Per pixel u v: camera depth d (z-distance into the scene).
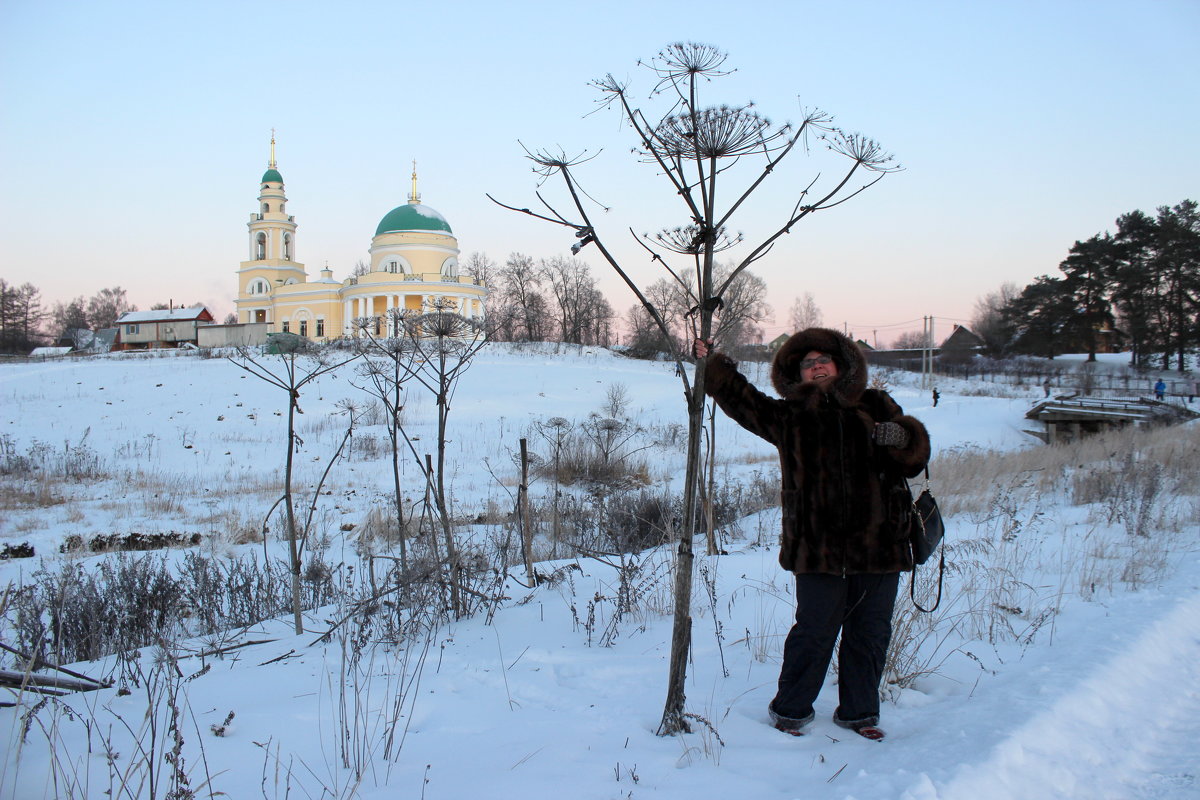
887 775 2.65
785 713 3.31
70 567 6.70
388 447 21.22
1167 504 9.02
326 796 2.73
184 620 6.53
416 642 5.02
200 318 76.81
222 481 16.66
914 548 3.41
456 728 3.41
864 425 3.38
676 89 3.21
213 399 30.39
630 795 2.65
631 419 28.17
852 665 3.34
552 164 3.17
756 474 14.08
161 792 2.82
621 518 9.47
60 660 5.37
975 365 61.34
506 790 2.71
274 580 7.50
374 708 3.67
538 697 3.80
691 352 3.42
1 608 3.65
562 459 16.97
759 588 5.84
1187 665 3.99
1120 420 24.77
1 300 88.81
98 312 115.19
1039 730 2.99
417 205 67.62
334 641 5.16
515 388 35.28
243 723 3.53
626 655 4.43
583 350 51.56
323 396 31.05
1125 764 2.89
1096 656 3.89
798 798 2.54
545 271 77.56
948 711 3.42
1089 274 59.81
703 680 3.96
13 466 17.53
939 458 14.95
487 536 9.47
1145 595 5.18
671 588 5.79
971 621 4.80
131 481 16.39
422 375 37.41
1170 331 56.00
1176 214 57.31
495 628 5.25
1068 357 64.12
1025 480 10.36
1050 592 5.39
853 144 3.26
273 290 71.12
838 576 3.30
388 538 9.95
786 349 3.55
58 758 3.11
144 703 3.95
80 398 30.66
